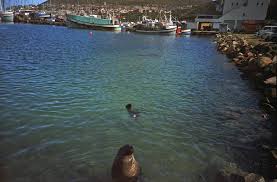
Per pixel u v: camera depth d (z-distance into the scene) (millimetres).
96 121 12977
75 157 9805
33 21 144250
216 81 22594
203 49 48781
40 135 11250
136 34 97812
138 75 23734
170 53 41500
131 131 12148
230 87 20672
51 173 8828
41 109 14086
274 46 29703
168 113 14609
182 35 92062
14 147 10188
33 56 32156
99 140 11133
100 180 8625
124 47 48656
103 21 112375
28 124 12195
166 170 9297
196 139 11695
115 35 88062
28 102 15039
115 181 8547
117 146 10719
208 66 30000
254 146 11242
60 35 74125
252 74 22922
